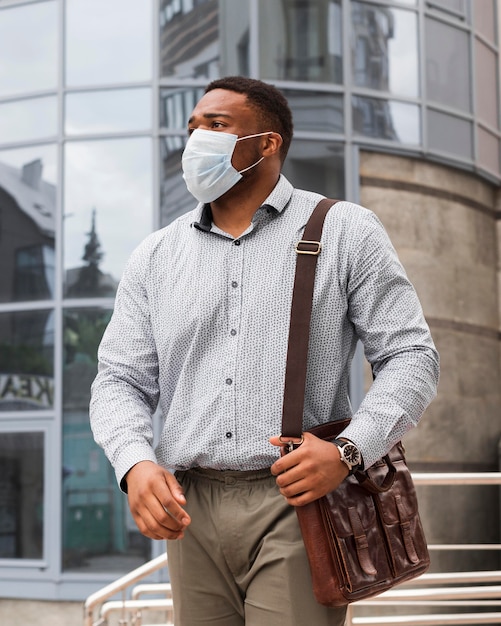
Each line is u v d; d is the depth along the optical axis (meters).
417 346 2.36
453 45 12.81
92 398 2.53
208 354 2.40
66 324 11.35
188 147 2.50
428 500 12.05
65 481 11.19
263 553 2.32
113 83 11.49
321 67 11.67
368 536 2.29
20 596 11.14
